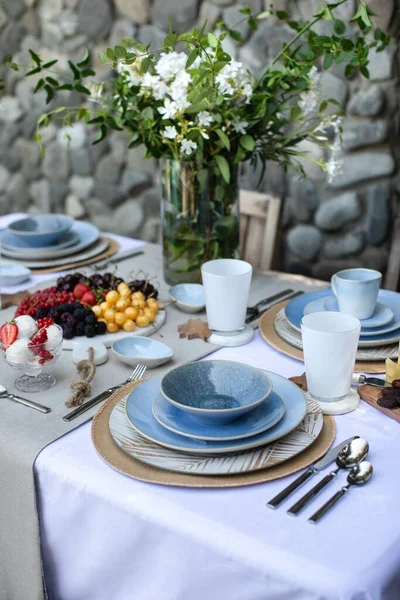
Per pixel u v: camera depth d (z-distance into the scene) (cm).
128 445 100
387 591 82
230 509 90
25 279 170
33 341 116
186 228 156
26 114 343
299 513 89
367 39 246
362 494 93
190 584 90
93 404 114
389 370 118
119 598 99
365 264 274
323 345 108
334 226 273
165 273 164
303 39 257
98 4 305
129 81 152
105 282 148
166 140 148
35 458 102
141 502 93
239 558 85
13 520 106
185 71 143
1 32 338
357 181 264
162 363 127
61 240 187
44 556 106
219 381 108
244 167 285
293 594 81
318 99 156
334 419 110
